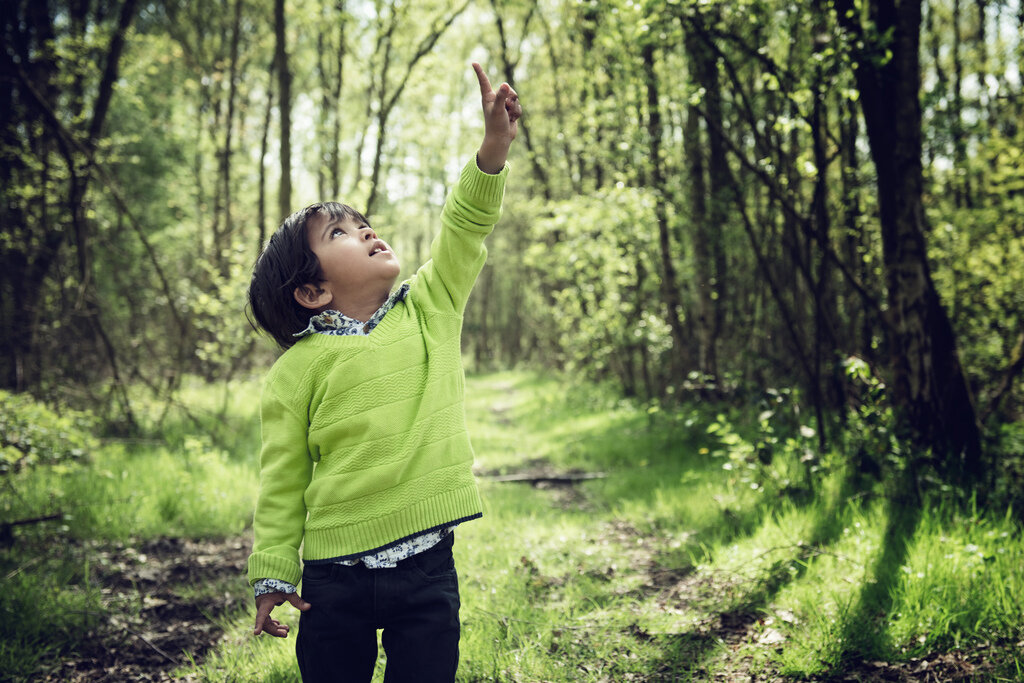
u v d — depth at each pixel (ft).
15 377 25.12
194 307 32.86
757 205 28.94
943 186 34.27
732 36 18.15
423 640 5.35
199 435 26.99
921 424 17.40
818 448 17.81
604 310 37.93
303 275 5.62
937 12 46.42
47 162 26.40
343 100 63.62
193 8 60.13
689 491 18.28
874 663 8.93
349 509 5.35
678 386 34.45
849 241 26.40
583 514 17.88
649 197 31.73
